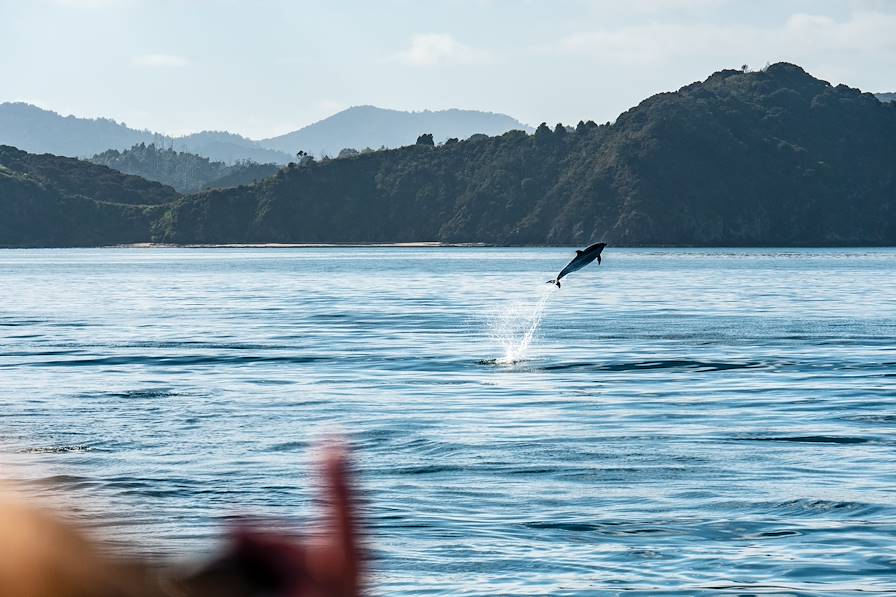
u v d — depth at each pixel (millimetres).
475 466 38188
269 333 99312
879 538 28125
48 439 43844
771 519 30312
